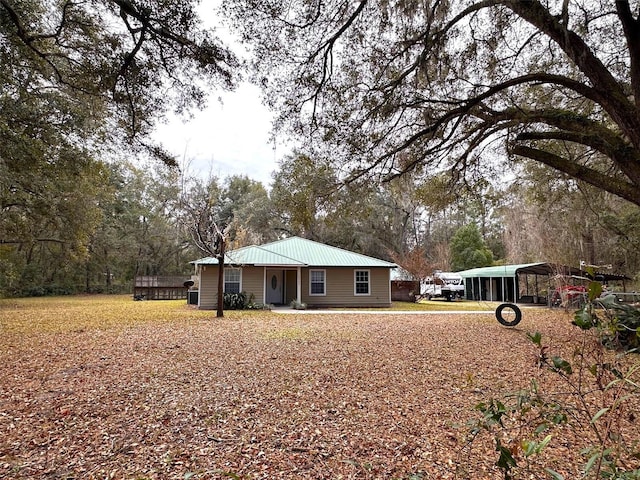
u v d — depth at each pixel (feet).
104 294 103.24
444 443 10.88
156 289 81.15
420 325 35.94
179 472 9.44
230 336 28.71
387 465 9.72
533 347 23.79
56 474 9.39
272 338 27.78
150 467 9.68
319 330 32.14
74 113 32.09
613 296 4.64
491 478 8.94
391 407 13.76
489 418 5.12
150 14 17.72
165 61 20.25
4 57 23.07
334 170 25.16
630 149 17.78
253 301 54.90
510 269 68.90
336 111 23.03
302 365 19.65
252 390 15.65
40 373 18.17
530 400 5.32
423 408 13.64
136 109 22.77
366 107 23.02
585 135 19.16
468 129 25.58
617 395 4.75
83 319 40.68
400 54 21.38
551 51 22.77
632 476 4.09
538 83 21.67
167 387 16.02
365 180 26.45
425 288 86.99
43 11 22.09
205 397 14.79
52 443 11.02
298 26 19.40
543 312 49.90
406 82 22.36
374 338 27.86
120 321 38.75
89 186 56.39
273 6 18.24
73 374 18.01
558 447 10.23
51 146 35.32
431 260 104.73
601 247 60.49
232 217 114.21
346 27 19.84
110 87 21.13
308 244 68.44
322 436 11.44
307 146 24.31
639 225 46.96
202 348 23.97
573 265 60.54
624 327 4.77
